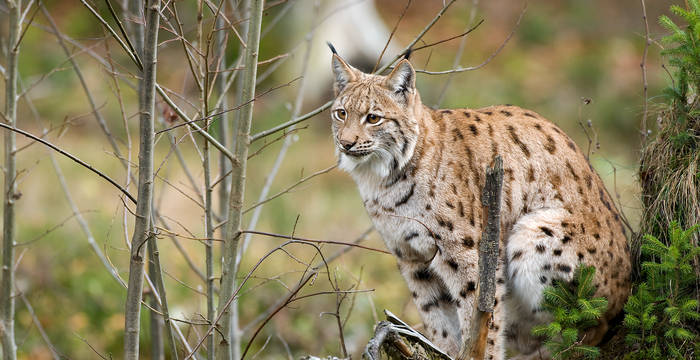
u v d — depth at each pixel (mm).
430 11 33312
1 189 18062
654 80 23906
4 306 8305
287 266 14680
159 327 9438
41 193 17797
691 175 8242
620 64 26547
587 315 8000
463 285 8961
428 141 8984
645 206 9023
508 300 9164
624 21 31734
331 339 12469
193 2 20281
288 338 12484
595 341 8836
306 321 12891
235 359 9695
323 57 24828
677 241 7598
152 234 6660
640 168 9078
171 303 13234
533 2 33531
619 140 20375
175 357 7512
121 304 13344
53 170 19016
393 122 8891
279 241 15773
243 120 7109
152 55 6355
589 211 9070
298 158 20562
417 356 7160
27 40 24422
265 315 13000
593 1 33188
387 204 9148
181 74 20719
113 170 19344
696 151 8453
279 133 20938
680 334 7539
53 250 14578
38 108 22156
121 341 12664
